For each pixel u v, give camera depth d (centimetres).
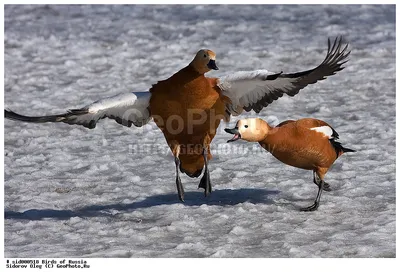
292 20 2541
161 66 2134
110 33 2486
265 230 1082
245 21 2548
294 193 1237
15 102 1848
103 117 1214
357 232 1063
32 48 2342
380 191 1229
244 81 1162
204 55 1124
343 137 1518
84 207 1217
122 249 1021
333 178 1301
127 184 1318
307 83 1184
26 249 1031
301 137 1126
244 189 1273
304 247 1015
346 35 2350
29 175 1368
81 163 1433
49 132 1636
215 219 1127
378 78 1948
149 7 2766
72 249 1030
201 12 2677
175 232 1086
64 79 2047
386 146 1455
